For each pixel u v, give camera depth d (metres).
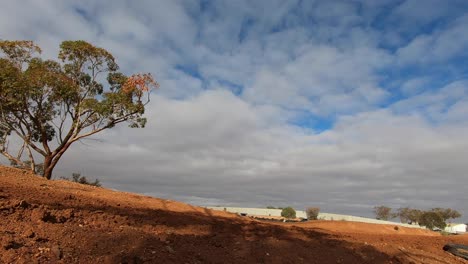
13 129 20.50
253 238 8.73
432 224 36.91
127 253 5.65
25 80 19.34
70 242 5.68
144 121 21.23
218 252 6.95
